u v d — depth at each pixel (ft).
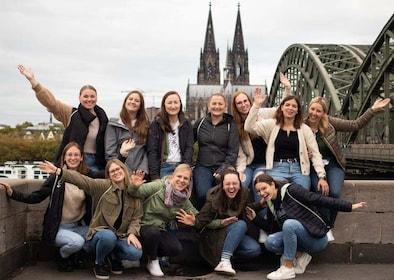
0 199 23.77
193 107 648.79
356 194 28.71
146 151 27.66
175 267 27.32
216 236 25.46
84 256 27.63
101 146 27.84
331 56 224.53
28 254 27.68
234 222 25.25
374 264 28.48
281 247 25.14
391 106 153.89
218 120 27.96
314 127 27.89
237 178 24.89
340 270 26.94
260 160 28.76
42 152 407.85
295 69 242.78
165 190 24.97
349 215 28.66
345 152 142.72
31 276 24.84
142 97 27.45
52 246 27.78
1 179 27.40
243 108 27.91
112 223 24.32
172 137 27.45
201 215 25.58
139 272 25.79
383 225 28.73
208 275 25.32
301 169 26.55
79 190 25.39
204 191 27.07
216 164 27.66
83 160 25.66
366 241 28.71
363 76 155.02
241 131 28.14
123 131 27.50
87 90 27.35
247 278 24.94
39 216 27.76
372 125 161.17
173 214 25.34
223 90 638.94
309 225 24.44
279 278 24.70
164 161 27.40
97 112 28.02
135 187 24.39
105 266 24.93
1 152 402.93
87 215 25.80
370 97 147.33
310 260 27.76
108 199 24.45
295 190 24.59
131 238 24.21
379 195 28.73
